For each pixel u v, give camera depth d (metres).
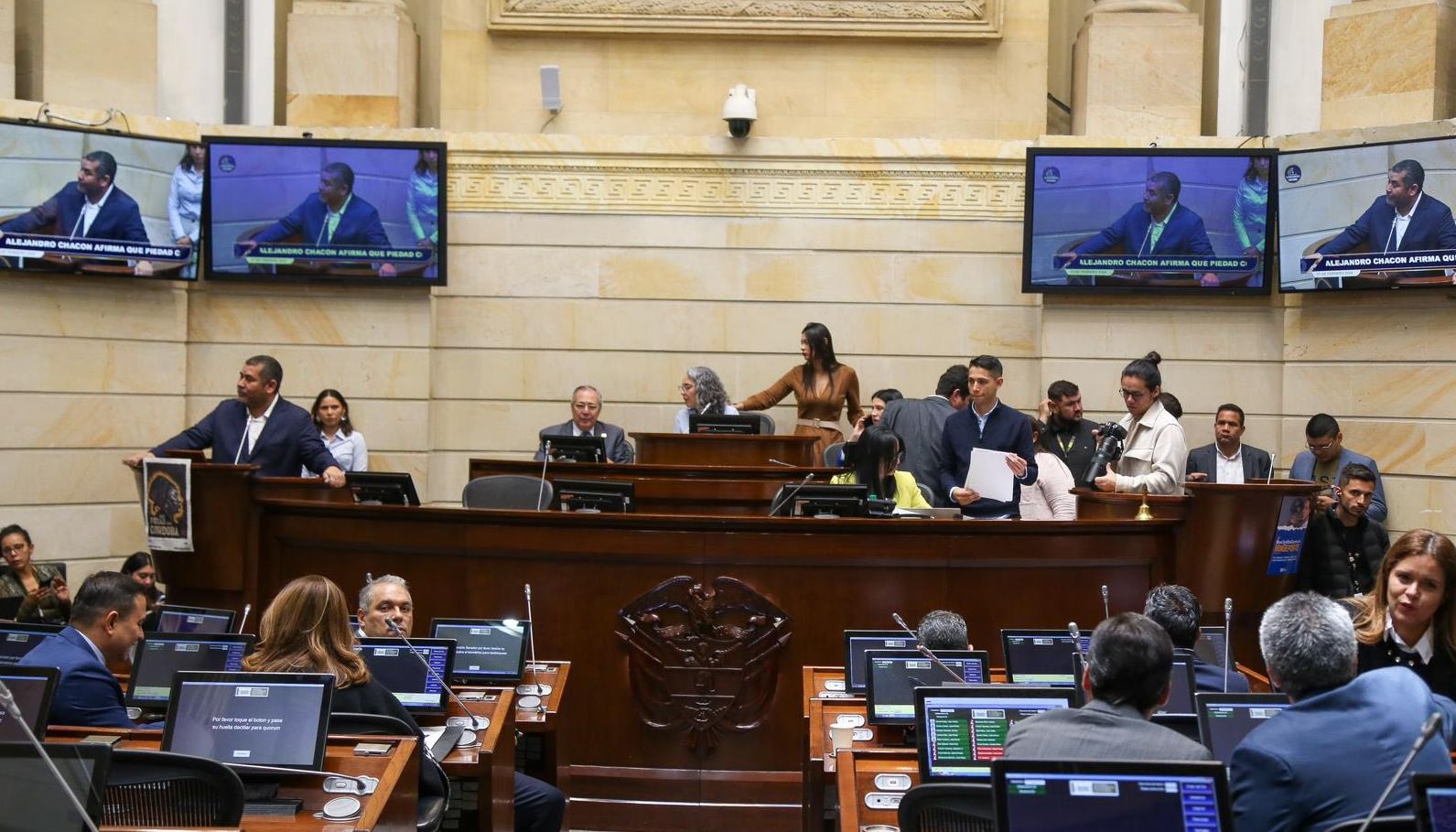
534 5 11.59
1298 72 11.20
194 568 6.99
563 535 6.32
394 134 11.18
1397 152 10.01
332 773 3.75
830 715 4.89
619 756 6.28
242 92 11.48
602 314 11.41
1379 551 7.76
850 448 7.99
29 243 10.18
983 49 11.68
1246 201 10.58
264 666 4.26
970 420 7.88
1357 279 10.23
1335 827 2.88
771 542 6.27
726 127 11.69
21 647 5.09
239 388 7.65
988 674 4.69
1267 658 3.41
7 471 10.34
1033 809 2.73
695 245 11.39
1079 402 9.49
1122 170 10.66
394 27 11.39
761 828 6.18
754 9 11.59
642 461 9.12
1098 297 10.95
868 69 11.70
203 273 10.91
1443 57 10.33
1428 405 10.28
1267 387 10.87
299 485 7.02
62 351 10.54
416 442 11.19
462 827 4.63
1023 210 11.24
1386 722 3.16
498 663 5.55
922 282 11.34
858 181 11.36
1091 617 6.44
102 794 2.90
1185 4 12.00
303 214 10.88
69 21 10.51
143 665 4.94
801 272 11.39
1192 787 2.72
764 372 11.38
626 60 11.70
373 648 4.98
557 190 11.40
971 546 6.32
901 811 3.41
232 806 3.36
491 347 11.41
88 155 10.34
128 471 10.75
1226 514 6.41
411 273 10.98
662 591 6.27
